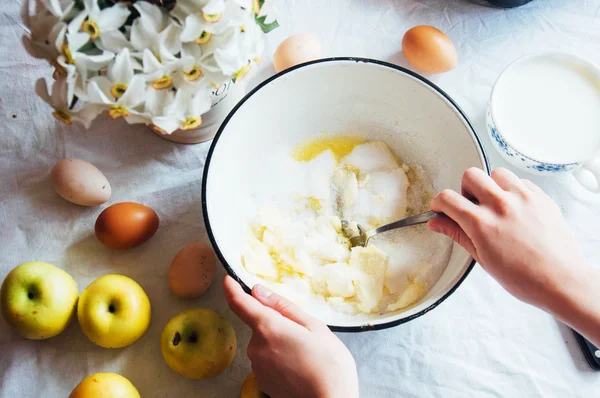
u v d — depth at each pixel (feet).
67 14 1.59
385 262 2.15
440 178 2.22
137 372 2.14
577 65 2.29
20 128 2.31
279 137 2.28
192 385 2.14
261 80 2.38
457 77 2.39
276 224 2.21
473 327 2.19
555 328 2.19
